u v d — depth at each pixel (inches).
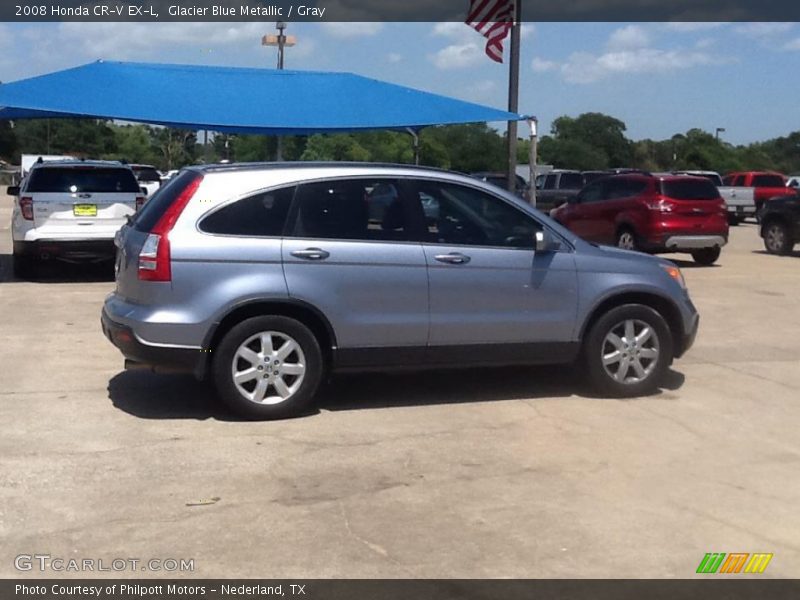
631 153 2591.0
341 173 288.0
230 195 277.6
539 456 256.5
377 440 267.7
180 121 548.1
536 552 195.8
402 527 207.5
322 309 281.6
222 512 214.5
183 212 274.1
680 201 714.2
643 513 217.8
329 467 245.0
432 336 293.7
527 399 314.5
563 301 305.9
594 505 222.1
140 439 265.0
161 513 213.5
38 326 429.4
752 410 306.7
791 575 187.9
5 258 706.2
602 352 312.7
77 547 195.8
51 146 2524.6
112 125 2635.3
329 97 604.4
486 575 185.0
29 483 230.4
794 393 329.7
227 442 263.3
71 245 564.1
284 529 205.6
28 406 296.7
